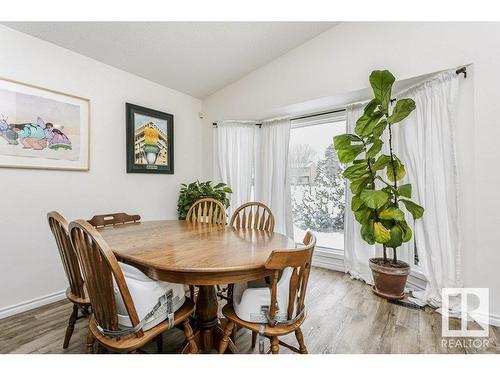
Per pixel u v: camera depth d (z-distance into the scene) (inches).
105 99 105.0
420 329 71.2
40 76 85.2
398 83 92.3
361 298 91.4
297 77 116.3
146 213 122.6
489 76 73.9
